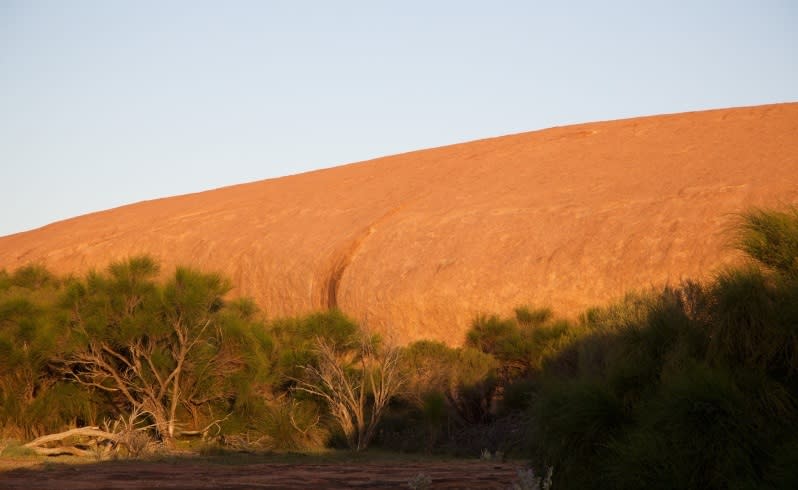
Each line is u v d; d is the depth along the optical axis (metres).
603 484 7.88
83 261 53.16
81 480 11.15
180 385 19.39
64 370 18.89
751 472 7.11
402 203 47.66
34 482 10.71
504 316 34.31
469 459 16.83
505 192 44.81
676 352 8.40
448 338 35.72
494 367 23.86
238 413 19.36
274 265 45.53
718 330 8.05
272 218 51.81
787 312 7.86
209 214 56.25
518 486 7.18
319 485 10.85
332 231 46.50
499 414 20.34
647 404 8.02
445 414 19.95
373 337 21.91
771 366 7.89
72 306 19.00
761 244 8.99
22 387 18.72
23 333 18.39
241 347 19.58
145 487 10.30
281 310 44.00
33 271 30.22
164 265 50.34
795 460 6.82
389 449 19.27
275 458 16.30
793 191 34.22
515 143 55.94
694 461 7.24
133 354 18.92
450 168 52.62
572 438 8.16
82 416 19.17
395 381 20.88
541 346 24.75
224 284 20.20
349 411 20.19
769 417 7.44
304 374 20.70
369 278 39.75
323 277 42.88
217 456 16.66
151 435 19.08
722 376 7.48
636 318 10.06
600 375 9.12
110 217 63.53
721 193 35.91
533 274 35.41
